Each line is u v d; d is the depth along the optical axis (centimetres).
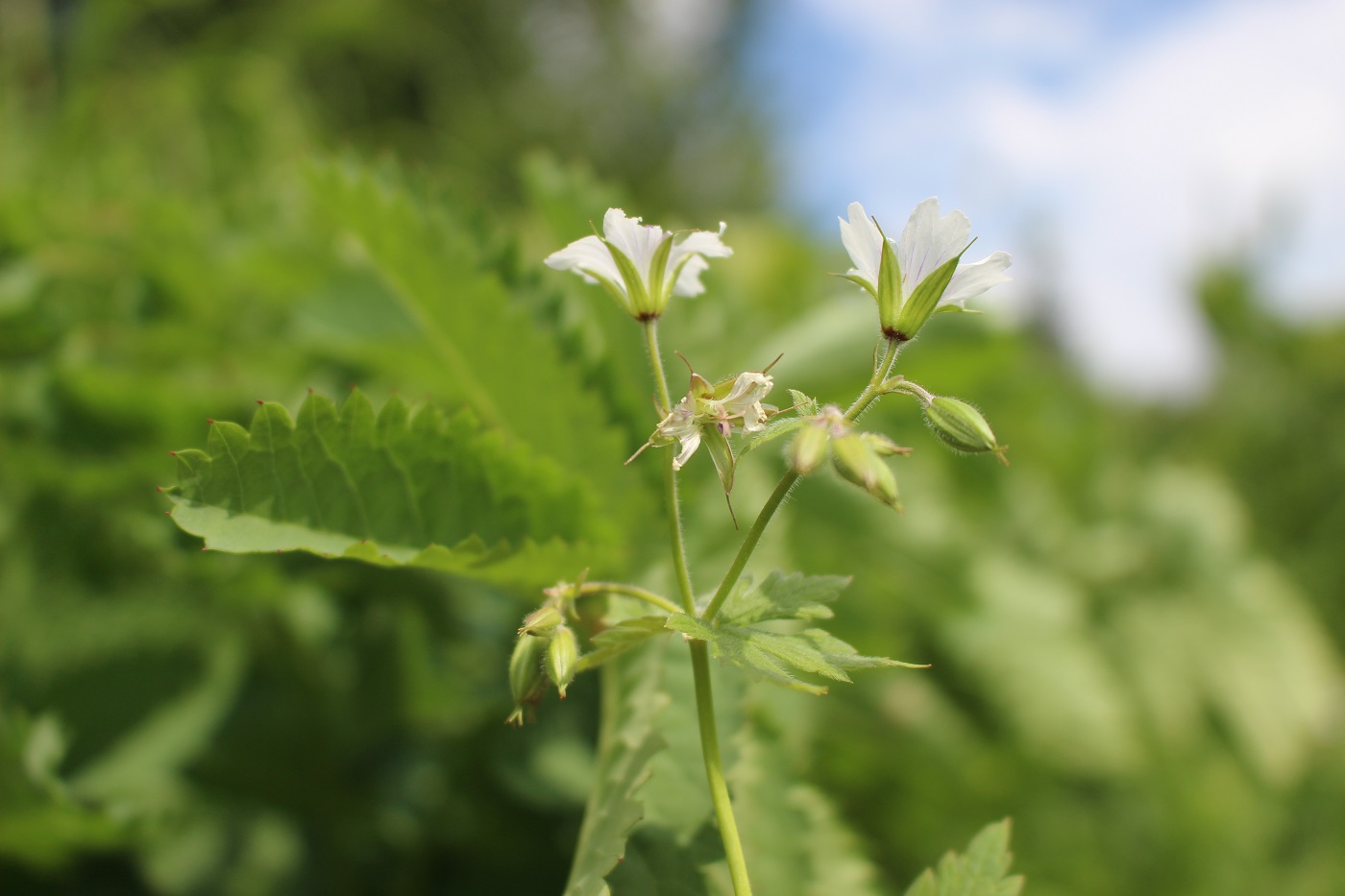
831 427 22
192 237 45
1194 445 121
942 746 46
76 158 56
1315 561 102
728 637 22
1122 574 71
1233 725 65
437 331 31
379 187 30
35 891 33
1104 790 55
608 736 26
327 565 34
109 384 34
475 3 189
